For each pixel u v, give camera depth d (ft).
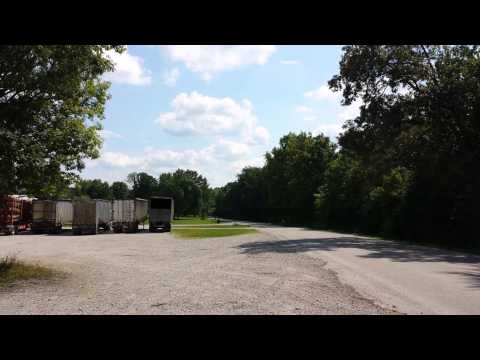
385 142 132.26
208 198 606.14
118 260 70.95
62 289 42.27
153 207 184.55
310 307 33.06
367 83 132.46
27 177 50.34
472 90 113.09
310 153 307.58
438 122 122.62
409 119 128.16
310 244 105.60
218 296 37.63
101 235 155.94
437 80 123.03
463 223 117.50
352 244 106.52
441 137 123.54
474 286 42.83
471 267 59.41
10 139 46.55
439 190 124.47
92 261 69.41
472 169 116.57
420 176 128.77
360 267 58.95
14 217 164.76
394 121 127.13
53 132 52.49
